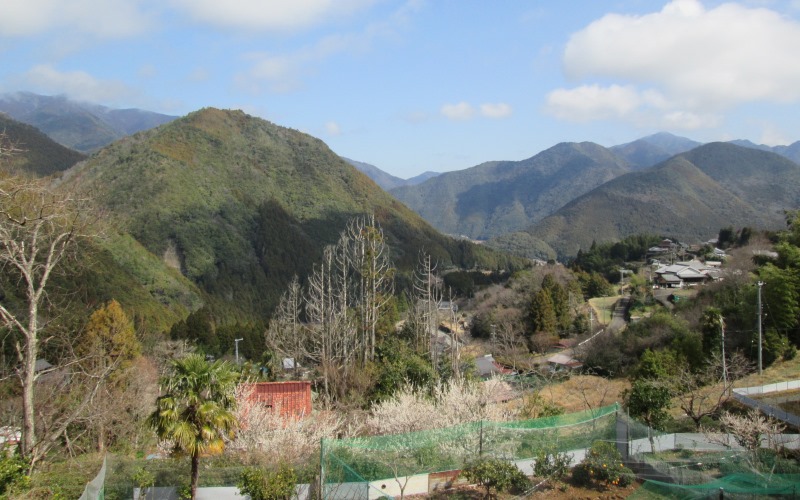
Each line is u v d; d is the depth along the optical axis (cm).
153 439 2172
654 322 3822
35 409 1819
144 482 1390
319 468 1398
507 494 1350
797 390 2342
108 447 2066
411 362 2597
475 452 1488
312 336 3259
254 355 4806
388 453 1458
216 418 1223
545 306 5053
